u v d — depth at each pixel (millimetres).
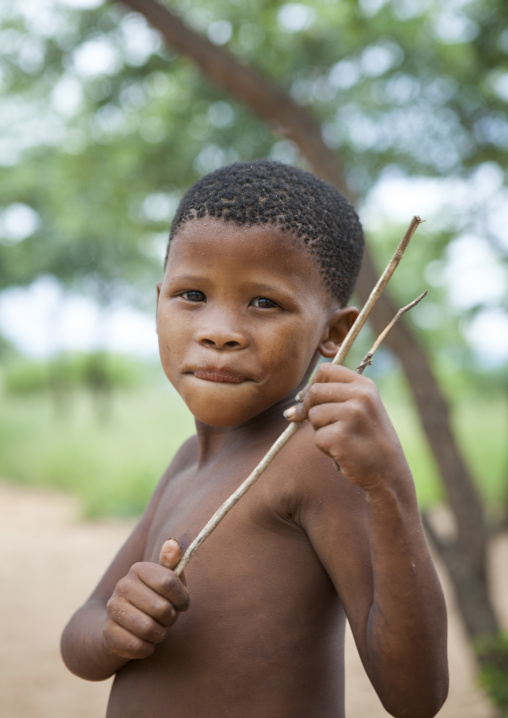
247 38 6852
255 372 1225
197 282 1259
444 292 12250
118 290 21094
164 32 4895
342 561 1177
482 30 5332
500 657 4254
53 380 23672
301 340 1259
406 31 7004
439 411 4941
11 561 9352
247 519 1261
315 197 1339
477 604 4723
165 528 1418
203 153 8305
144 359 33500
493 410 20297
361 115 7910
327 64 7445
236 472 1329
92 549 10062
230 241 1242
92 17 6570
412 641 1083
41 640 6719
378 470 1053
